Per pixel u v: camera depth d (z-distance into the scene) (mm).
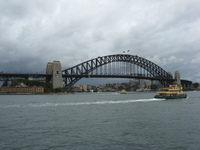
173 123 35844
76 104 71312
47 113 48344
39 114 46812
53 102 82250
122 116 43406
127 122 36812
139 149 23422
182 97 96188
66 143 25266
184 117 42000
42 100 97500
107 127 32938
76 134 28922
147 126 33531
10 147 24016
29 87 194625
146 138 27109
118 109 55406
